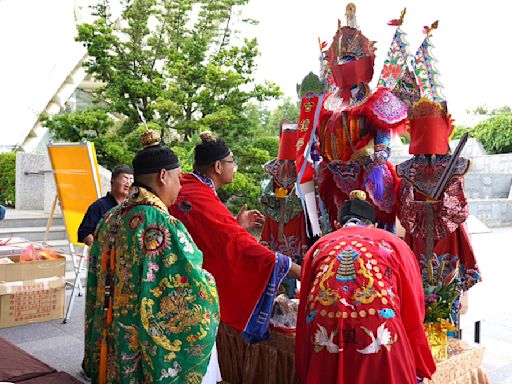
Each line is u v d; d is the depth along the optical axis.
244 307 2.81
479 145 18.55
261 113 17.80
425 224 2.87
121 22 12.95
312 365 2.26
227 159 3.01
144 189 2.33
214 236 2.83
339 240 2.46
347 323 2.22
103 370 2.40
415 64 2.95
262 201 3.56
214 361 2.89
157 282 2.22
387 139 2.91
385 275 2.30
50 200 9.60
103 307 2.45
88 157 5.27
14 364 3.28
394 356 2.19
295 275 2.81
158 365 2.19
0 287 4.81
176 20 12.01
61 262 5.17
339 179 3.07
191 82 11.41
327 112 3.12
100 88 11.43
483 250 7.92
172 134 11.73
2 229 8.02
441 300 2.75
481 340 4.38
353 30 2.95
